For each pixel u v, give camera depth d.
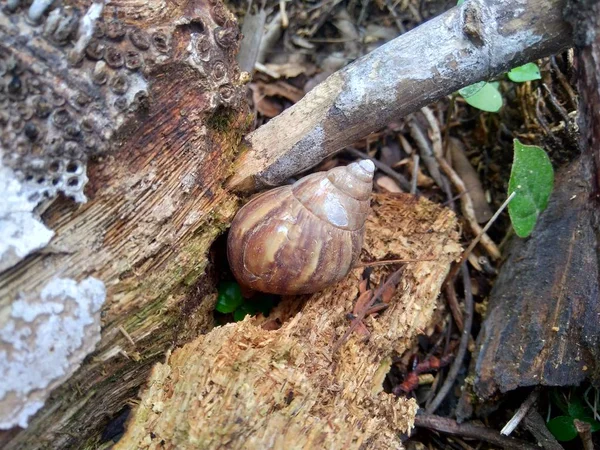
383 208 0.20
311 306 0.16
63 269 0.13
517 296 0.19
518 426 0.19
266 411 0.13
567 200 0.19
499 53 0.14
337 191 0.15
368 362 0.16
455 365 0.20
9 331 0.12
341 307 0.17
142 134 0.14
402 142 0.23
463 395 0.19
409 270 0.18
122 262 0.14
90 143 0.13
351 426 0.14
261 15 0.22
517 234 0.19
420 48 0.15
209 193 0.16
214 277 0.18
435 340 0.21
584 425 0.17
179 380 0.14
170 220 0.15
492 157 0.23
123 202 0.14
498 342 0.18
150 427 0.13
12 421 0.12
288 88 0.23
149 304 0.14
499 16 0.14
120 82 0.13
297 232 0.15
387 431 0.15
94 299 0.13
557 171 0.20
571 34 0.14
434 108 0.24
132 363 0.15
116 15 0.13
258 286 0.16
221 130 0.16
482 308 0.21
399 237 0.19
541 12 0.14
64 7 0.13
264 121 0.23
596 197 0.14
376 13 0.24
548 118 0.21
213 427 0.13
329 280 0.16
